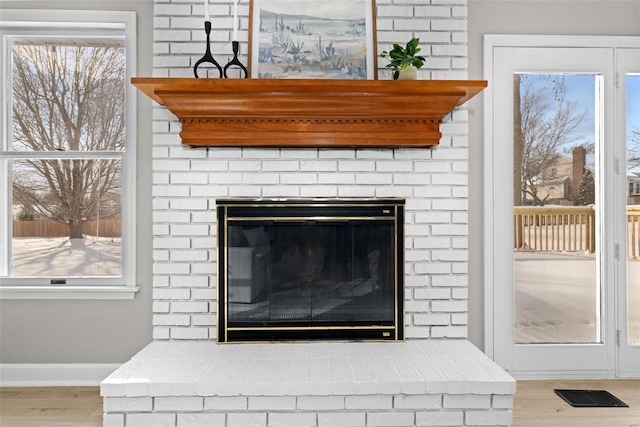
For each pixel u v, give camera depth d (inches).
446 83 93.1
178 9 106.7
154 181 106.5
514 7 111.4
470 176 111.6
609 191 113.4
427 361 91.9
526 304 113.7
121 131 112.7
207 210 107.0
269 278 105.0
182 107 97.0
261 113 98.0
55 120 113.2
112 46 113.1
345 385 81.3
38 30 111.7
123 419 80.9
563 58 112.1
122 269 111.0
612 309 113.4
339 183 107.3
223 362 91.4
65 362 109.9
